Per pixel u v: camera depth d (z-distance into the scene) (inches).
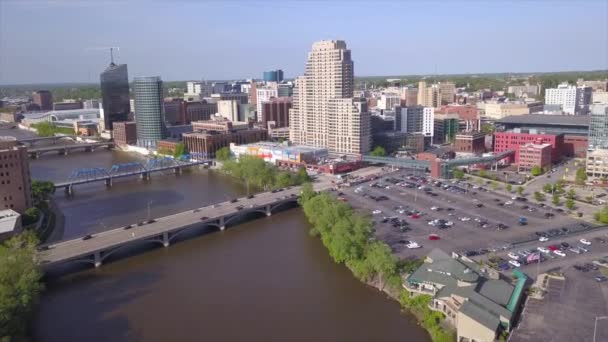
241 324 6643.7
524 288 6865.2
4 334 5851.4
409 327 6446.9
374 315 6791.3
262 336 6333.7
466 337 5718.5
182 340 6279.5
